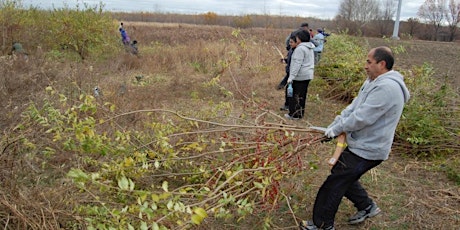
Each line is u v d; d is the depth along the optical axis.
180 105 7.31
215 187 3.14
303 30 6.48
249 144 3.76
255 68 9.99
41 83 6.97
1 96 6.02
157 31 25.31
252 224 3.57
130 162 3.20
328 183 3.23
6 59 8.74
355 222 3.65
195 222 2.17
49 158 4.10
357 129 2.99
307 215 3.77
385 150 3.03
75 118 3.48
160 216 2.71
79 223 2.91
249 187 3.45
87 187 3.16
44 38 13.31
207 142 4.11
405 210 3.95
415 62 16.09
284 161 3.36
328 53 9.47
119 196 3.15
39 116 3.88
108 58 12.46
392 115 2.94
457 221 3.77
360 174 3.12
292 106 6.77
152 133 4.80
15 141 3.79
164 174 3.83
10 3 12.84
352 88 7.87
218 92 8.34
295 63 6.40
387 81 2.89
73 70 7.64
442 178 4.69
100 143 3.42
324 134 3.36
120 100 6.21
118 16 42.41
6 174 3.41
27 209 2.96
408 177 4.71
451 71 13.84
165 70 11.10
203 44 14.47
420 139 5.11
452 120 5.71
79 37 13.25
